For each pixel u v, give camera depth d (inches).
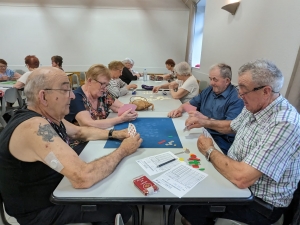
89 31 232.5
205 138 44.4
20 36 226.8
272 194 35.6
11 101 113.0
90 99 66.7
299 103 55.8
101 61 243.0
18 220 36.1
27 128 30.0
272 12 76.5
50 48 233.3
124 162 38.5
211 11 155.9
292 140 31.6
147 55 244.2
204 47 174.1
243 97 38.2
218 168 35.8
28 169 32.5
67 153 30.2
